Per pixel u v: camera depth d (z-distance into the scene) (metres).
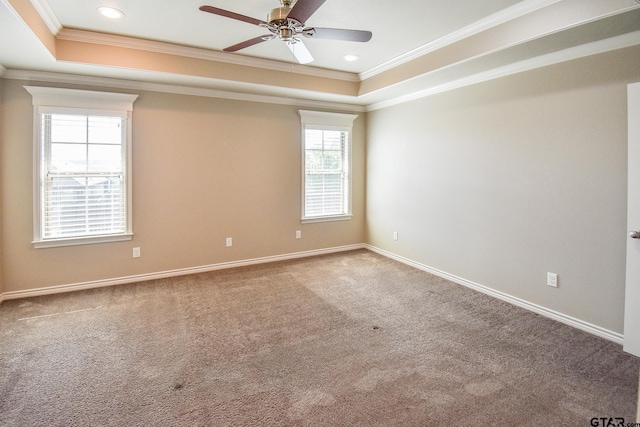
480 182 3.60
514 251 3.29
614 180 2.55
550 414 1.82
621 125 2.49
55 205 3.56
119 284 3.88
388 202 5.02
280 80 4.05
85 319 3.00
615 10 2.06
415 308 3.25
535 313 3.12
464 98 3.73
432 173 4.21
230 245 4.51
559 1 2.32
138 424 1.75
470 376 2.17
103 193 3.75
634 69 2.40
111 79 3.66
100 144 3.70
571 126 2.78
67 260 3.64
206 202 4.31
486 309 3.21
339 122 5.17
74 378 2.14
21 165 3.40
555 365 2.28
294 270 4.43
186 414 1.83
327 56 3.73
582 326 2.79
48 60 3.02
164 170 4.04
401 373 2.20
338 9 2.62
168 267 4.15
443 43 3.22
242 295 3.57
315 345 2.56
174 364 2.30
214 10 2.02
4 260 3.39
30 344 2.56
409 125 4.54
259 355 2.42
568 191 2.83
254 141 4.55
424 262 4.42
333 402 1.93
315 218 5.10
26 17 2.32
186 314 3.11
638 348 2.37
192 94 4.11
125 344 2.57
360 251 5.42
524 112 3.12
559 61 2.83
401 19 2.80
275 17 2.13
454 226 3.94
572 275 2.84
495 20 2.73
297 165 4.90
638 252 2.35
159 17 2.78
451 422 1.77
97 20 2.84
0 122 3.28
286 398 1.96
